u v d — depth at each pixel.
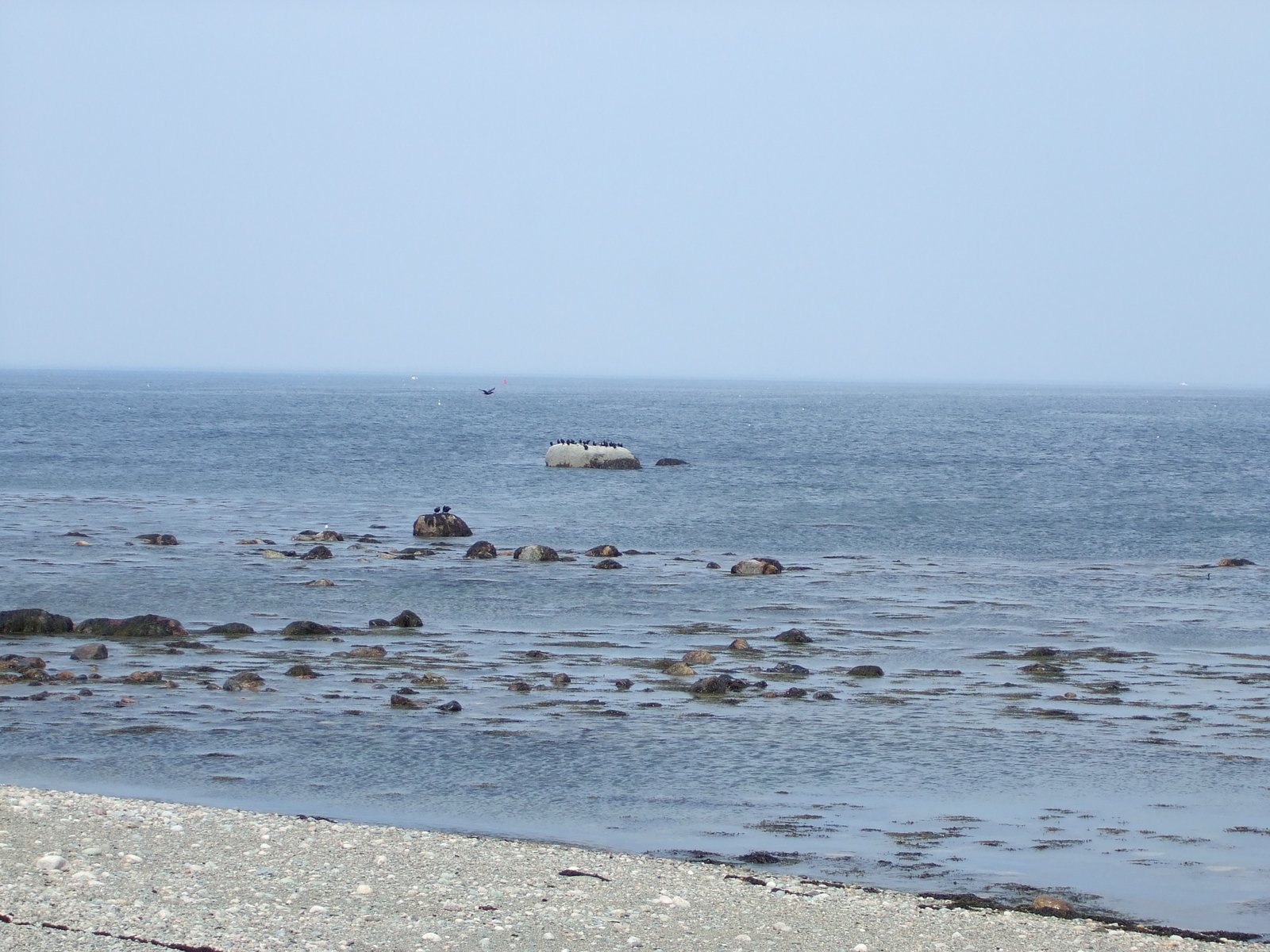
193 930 25.45
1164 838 34.84
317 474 149.88
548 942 25.89
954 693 50.97
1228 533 106.19
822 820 35.97
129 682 50.50
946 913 28.67
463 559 86.50
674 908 28.27
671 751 42.25
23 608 62.16
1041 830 35.41
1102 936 27.64
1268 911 29.88
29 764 39.91
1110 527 109.38
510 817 35.75
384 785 38.47
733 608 70.06
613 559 87.88
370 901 27.88
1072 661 57.69
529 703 48.34
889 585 78.81
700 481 145.88
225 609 67.50
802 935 26.95
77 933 24.84
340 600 70.75
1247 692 51.84
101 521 104.12
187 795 37.22
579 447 160.25
